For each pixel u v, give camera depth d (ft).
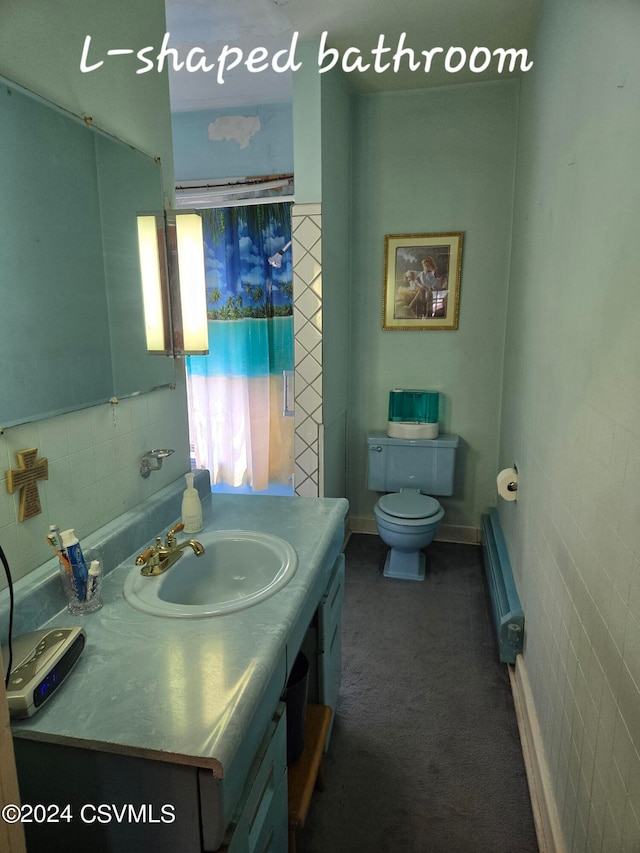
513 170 9.34
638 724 2.77
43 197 3.83
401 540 8.93
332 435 9.62
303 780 4.59
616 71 3.50
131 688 2.92
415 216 9.89
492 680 6.68
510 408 8.64
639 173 3.04
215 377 10.53
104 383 4.52
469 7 7.04
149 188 5.14
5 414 3.49
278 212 9.77
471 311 9.96
